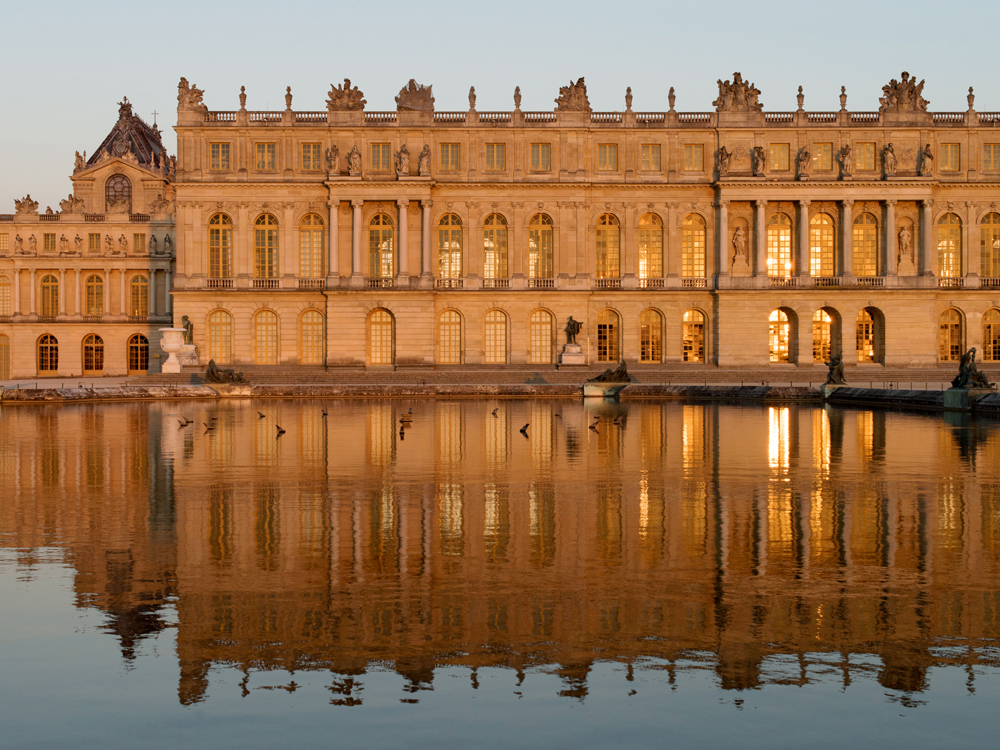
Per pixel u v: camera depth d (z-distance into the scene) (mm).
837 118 114812
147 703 14039
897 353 115250
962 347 117125
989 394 67250
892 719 13492
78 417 64938
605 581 20188
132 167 147375
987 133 115312
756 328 115562
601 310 117500
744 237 115375
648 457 40750
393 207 114375
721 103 114938
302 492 31375
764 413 69812
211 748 12688
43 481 33812
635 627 17234
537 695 14289
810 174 114438
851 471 36188
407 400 89750
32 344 134875
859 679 14875
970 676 14977
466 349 115750
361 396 94625
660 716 13562
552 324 116375
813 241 116188
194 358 111750
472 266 115062
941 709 13797
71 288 135875
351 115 113688
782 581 20172
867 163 115375
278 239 114438
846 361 115312
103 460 39750
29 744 12797
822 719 13484
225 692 14453
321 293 114312
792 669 15273
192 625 17391
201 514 27547
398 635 16812
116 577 20625
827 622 17469
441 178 114188
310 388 94500
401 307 113875
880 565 21516
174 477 34781
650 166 115750
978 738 12914
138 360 137000
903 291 114625
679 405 80812
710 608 18297
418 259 114438
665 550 22984
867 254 116562
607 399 90875
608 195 115500
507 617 17781
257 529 25453
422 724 13312
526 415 67125
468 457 40781
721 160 114188
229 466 37812
